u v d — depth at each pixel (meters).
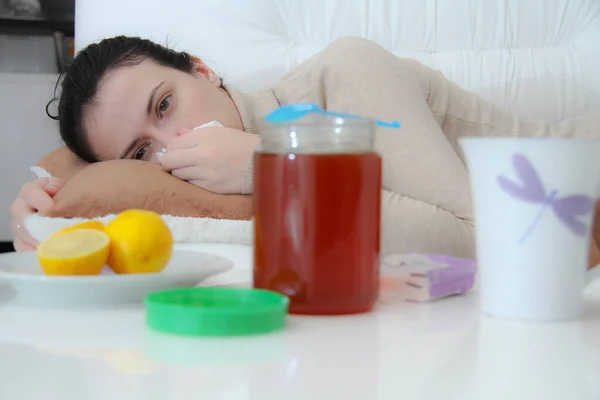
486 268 0.52
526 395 0.33
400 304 0.58
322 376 0.36
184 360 0.39
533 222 0.49
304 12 1.76
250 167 1.14
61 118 1.39
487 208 0.51
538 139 0.47
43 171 1.41
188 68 1.41
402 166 1.10
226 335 0.45
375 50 1.29
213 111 1.33
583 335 0.46
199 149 1.15
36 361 0.39
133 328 0.48
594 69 1.77
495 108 1.52
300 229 0.51
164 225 0.65
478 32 1.79
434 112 1.43
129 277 0.54
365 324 0.49
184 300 0.49
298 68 1.46
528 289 0.50
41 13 2.32
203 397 0.33
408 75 1.26
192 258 0.72
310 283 0.51
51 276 0.54
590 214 0.50
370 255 0.53
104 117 1.32
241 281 0.69
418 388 0.34
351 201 0.52
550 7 1.81
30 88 2.10
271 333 0.46
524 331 0.47
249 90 1.67
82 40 1.65
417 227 1.00
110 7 1.65
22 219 1.19
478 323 0.50
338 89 1.25
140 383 0.35
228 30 1.69
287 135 0.52
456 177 1.08
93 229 0.64
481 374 0.37
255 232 0.54
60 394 0.33
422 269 0.61
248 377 0.36
